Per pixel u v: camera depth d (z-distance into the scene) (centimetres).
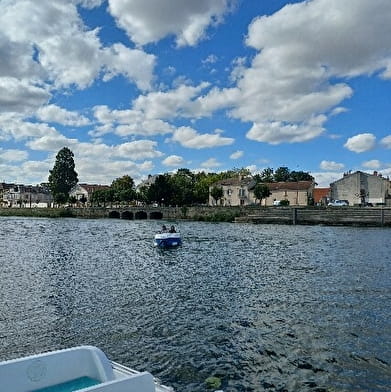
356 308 1688
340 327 1440
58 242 4597
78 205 13125
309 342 1295
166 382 1028
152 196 10406
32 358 636
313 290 2034
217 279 2356
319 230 5941
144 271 2653
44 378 639
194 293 1988
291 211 7512
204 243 4344
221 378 1048
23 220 9556
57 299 1862
